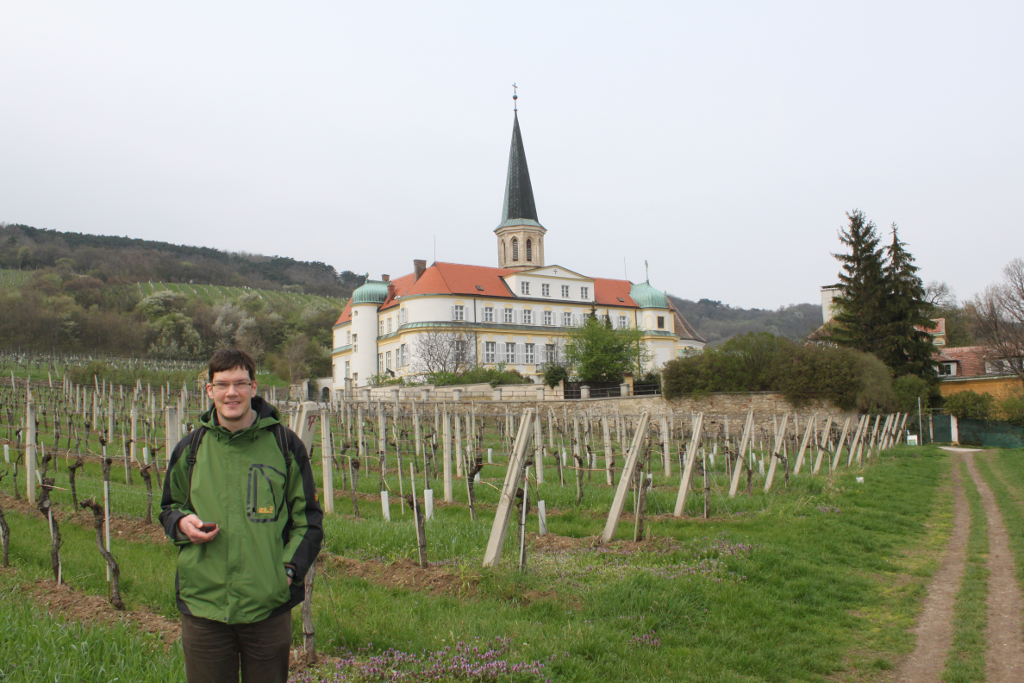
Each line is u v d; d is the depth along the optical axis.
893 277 53.44
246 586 4.22
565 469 23.75
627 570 10.05
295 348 96.75
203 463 4.40
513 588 8.75
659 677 6.89
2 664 5.52
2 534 9.23
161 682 5.46
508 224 89.75
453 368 68.31
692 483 19.58
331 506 15.27
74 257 131.00
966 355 63.34
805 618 9.14
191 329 97.94
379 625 7.31
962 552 13.31
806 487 19.39
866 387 42.75
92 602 7.57
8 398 31.38
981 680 7.39
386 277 87.12
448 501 16.72
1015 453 35.16
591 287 85.00
